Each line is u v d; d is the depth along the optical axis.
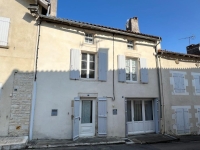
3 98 6.37
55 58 7.30
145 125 8.98
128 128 8.50
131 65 9.23
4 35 6.73
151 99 9.37
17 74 6.67
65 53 7.52
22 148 5.54
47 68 7.09
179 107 9.73
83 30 8.12
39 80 6.89
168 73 9.91
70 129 7.07
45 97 6.87
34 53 7.00
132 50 9.16
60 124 6.93
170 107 9.48
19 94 6.57
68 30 7.76
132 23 10.99
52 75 7.13
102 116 7.71
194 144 7.34
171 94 9.69
